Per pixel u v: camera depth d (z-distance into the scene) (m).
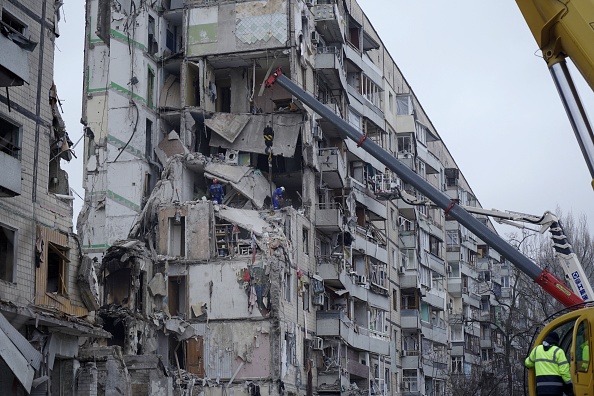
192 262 43.91
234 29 50.28
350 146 55.72
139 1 50.44
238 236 44.53
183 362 43.06
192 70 51.16
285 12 49.91
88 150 49.38
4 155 23.12
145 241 45.00
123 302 40.22
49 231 26.12
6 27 22.56
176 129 51.78
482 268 89.88
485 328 89.19
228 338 42.91
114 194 48.47
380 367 57.47
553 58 14.48
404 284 65.31
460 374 66.00
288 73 51.25
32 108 25.81
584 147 13.91
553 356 13.07
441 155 85.62
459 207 26.22
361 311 55.97
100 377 29.81
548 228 27.06
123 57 49.84
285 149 49.38
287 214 46.50
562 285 24.69
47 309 25.11
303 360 46.69
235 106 51.16
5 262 24.23
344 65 56.72
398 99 69.69
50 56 26.88
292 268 45.75
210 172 47.28
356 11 61.38
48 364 24.89
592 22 14.08
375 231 59.72
